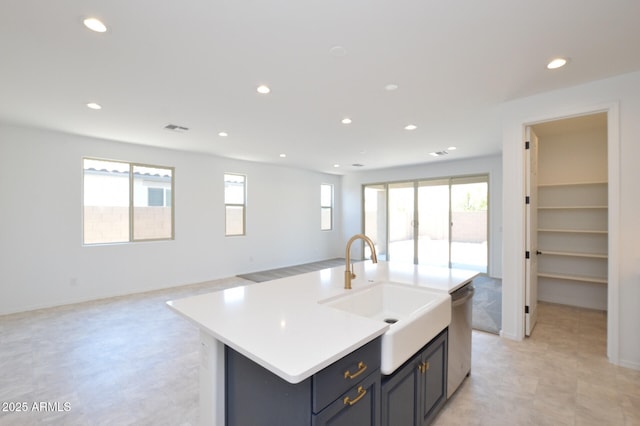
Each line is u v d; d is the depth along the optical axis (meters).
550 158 4.50
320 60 2.33
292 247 7.80
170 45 2.11
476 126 4.04
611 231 2.68
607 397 2.21
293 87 2.81
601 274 4.18
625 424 1.93
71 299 4.55
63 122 3.87
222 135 4.52
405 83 2.73
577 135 4.31
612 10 1.76
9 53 2.20
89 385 2.40
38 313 4.09
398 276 2.48
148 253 5.32
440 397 1.97
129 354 2.93
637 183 2.56
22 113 3.52
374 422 1.37
